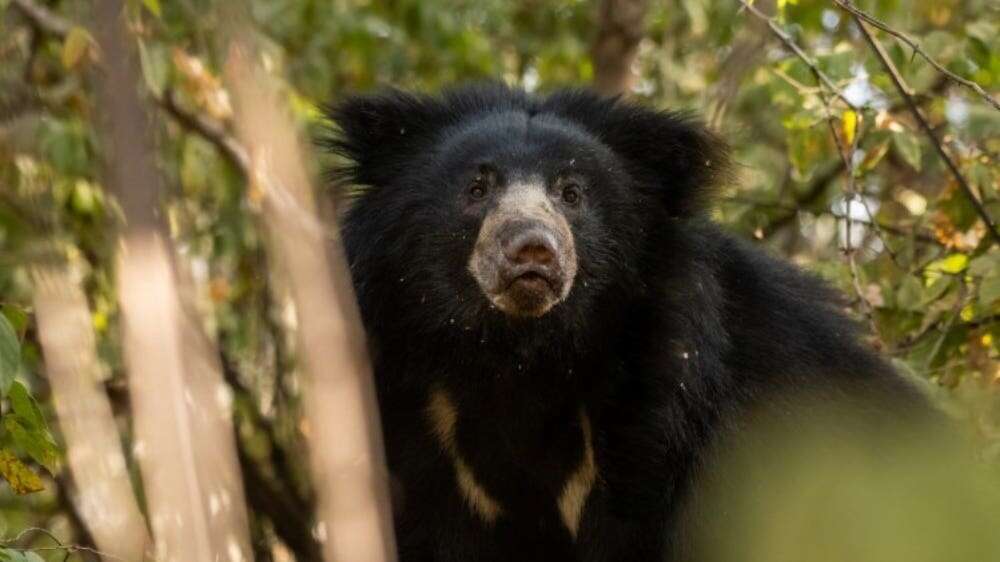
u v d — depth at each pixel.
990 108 14.43
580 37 19.70
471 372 10.87
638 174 11.25
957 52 14.47
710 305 10.87
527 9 20.19
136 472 11.67
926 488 11.07
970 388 12.45
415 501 10.95
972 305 12.86
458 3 19.78
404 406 11.02
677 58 18.66
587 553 10.91
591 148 10.91
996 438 12.02
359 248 11.16
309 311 6.56
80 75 13.21
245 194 13.63
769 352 11.03
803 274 11.95
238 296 14.26
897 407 11.52
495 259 10.10
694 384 10.70
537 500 11.02
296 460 13.48
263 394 14.33
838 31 16.84
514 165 10.66
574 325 10.69
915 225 14.73
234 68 6.45
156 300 6.43
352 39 18.16
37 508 13.38
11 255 12.84
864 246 16.08
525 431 10.95
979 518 11.02
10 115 12.91
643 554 10.79
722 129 13.66
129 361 6.46
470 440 10.99
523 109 11.52
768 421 10.84
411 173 11.12
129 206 6.45
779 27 13.84
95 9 6.60
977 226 13.70
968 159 14.07
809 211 16.11
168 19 13.77
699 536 10.59
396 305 11.02
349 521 6.41
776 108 16.59
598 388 10.82
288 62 17.36
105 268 13.41
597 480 10.87
